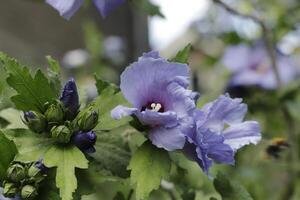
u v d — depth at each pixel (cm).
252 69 137
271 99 129
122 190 86
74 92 77
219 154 77
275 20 149
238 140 80
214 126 79
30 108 78
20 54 257
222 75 151
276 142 109
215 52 163
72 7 83
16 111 83
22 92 77
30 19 262
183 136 75
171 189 93
